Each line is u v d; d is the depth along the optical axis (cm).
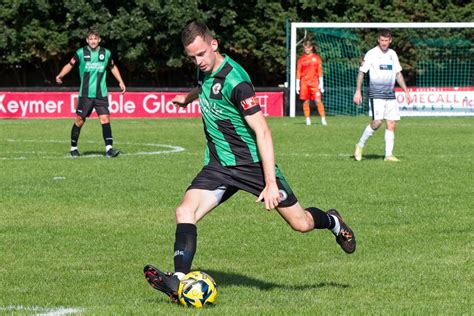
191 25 1463
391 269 1811
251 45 8519
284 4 8569
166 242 2128
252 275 1773
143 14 8250
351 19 8469
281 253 2003
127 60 8556
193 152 4322
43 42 8356
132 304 1495
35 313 1445
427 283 1680
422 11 8519
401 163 3794
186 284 1446
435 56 8556
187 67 8981
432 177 3303
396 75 3878
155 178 3272
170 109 7525
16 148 4566
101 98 4084
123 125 6400
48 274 1775
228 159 1516
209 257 1958
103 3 8312
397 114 3894
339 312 1422
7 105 7325
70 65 4069
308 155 4147
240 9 8456
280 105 7712
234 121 1495
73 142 4156
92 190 2958
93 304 1520
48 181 3180
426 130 5944
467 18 8538
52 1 8406
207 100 1500
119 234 2222
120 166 3669
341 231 1648
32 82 9200
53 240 2145
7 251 2012
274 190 1438
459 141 5016
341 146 4662
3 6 8256
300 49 8394
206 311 1424
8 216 2477
